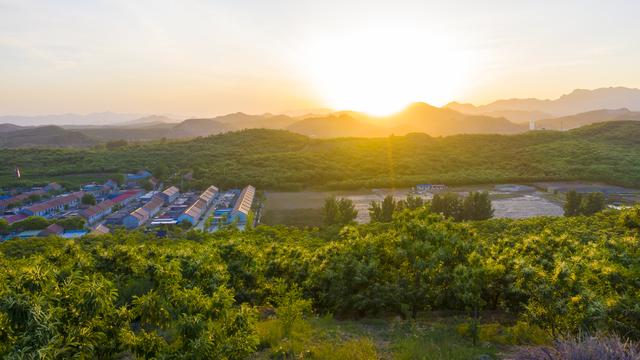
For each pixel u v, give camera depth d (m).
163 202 107.94
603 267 16.80
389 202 72.06
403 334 16.64
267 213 93.06
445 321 18.89
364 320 19.50
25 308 9.63
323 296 21.00
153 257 22.39
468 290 17.11
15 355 8.66
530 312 15.91
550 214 87.50
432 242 19.72
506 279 18.88
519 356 11.18
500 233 42.91
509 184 126.25
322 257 23.52
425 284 19.45
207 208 102.75
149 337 11.37
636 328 12.99
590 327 13.27
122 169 150.38
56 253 22.56
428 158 157.25
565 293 15.33
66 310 10.61
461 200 78.06
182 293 13.09
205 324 11.54
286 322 16.38
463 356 13.59
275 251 27.98
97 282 11.91
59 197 109.81
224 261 23.64
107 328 11.30
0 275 15.13
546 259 20.92
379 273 20.39
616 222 40.09
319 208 97.69
